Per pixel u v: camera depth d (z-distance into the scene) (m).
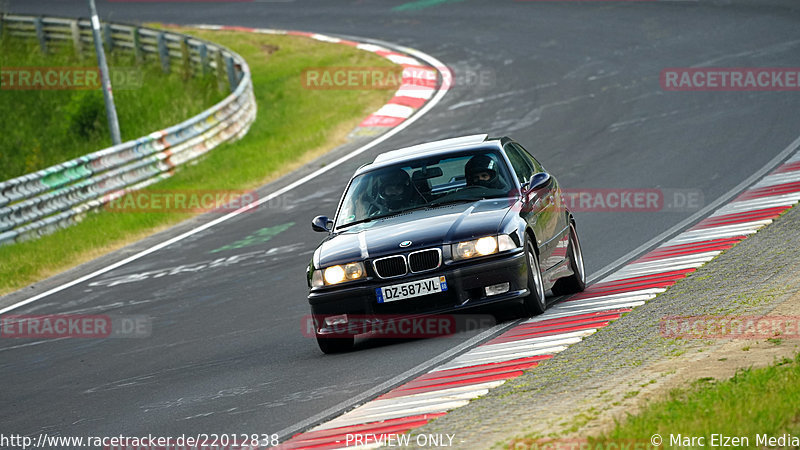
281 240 50.19
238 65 92.25
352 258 28.00
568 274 31.95
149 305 41.66
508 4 116.25
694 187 47.97
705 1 103.38
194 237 53.66
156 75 104.56
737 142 55.81
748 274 29.55
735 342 22.23
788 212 38.34
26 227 58.53
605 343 24.25
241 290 41.75
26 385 31.86
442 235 27.89
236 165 70.25
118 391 28.86
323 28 116.81
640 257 36.69
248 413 23.48
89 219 61.81
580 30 99.06
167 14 136.38
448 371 23.98
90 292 45.47
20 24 117.88
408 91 85.12
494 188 30.36
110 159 66.00
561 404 19.50
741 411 16.50
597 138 62.41
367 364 26.39
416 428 19.47
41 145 94.88
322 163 66.94
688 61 80.31
